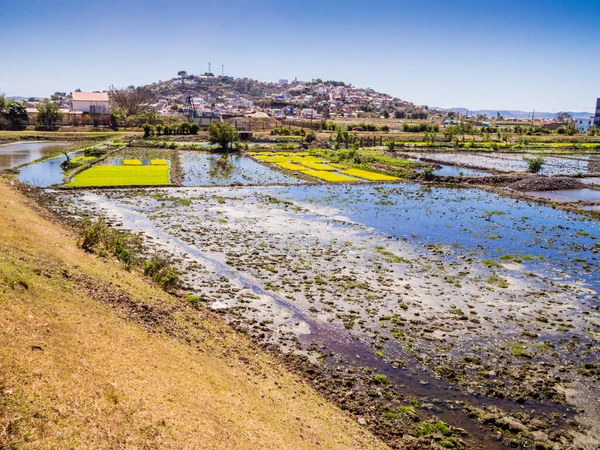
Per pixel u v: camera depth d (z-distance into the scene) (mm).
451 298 24641
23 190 43781
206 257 29734
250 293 24359
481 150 110938
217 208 44656
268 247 32500
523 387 16922
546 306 23953
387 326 21312
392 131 169000
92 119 145875
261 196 51406
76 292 16469
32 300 13898
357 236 36094
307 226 38781
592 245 34781
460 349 19500
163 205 45188
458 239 35844
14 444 8320
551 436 14359
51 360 11219
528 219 43219
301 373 17219
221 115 189500
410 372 17734
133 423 10172
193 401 11984
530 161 76500
